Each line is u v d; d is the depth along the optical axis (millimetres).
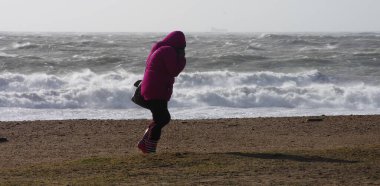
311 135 19594
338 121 23250
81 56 59438
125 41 94812
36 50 66938
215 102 31891
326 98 32844
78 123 22609
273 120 23688
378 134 19797
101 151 16438
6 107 29562
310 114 28516
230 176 10969
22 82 36469
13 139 18766
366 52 65438
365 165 11953
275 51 70000
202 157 12789
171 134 19609
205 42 90438
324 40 93250
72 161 12945
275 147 16703
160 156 12898
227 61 52875
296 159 12688
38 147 17109
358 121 23203
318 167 11781
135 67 48688
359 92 33406
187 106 31062
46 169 12094
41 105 30203
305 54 63969
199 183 10359
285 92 33562
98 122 22953
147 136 13828
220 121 23281
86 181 10734
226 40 100438
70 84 37094
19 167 12727
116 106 30703
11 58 50125
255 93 32844
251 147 16828
